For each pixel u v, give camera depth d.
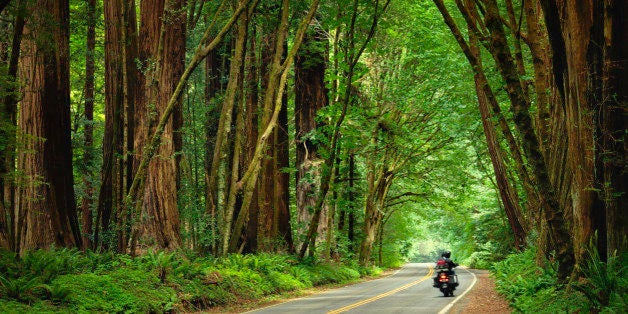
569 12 11.66
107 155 21.66
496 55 11.73
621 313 9.18
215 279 17.92
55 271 13.37
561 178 14.58
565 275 12.84
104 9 22.25
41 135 17.28
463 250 64.25
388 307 15.48
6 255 13.37
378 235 57.66
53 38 16.53
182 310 15.04
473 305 15.73
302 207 32.47
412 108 37.06
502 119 15.36
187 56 27.03
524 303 13.47
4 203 15.84
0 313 10.18
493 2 11.45
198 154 28.47
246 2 18.88
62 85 17.98
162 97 19.89
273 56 28.03
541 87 15.23
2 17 16.73
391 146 37.88
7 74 13.86
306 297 20.55
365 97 36.34
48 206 17.19
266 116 23.69
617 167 10.88
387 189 46.03
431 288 24.20
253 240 27.80
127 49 21.23
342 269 33.03
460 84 28.67
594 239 12.05
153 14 20.11
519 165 16.31
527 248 25.67
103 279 13.70
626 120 10.81
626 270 10.39
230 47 29.12
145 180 17.78
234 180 22.95
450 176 42.62
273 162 28.23
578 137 12.11
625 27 10.75
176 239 19.56
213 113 27.98
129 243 17.88
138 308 13.48
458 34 14.13
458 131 30.94
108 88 22.09
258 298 19.08
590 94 11.37
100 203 20.88
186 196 24.66
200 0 26.61
